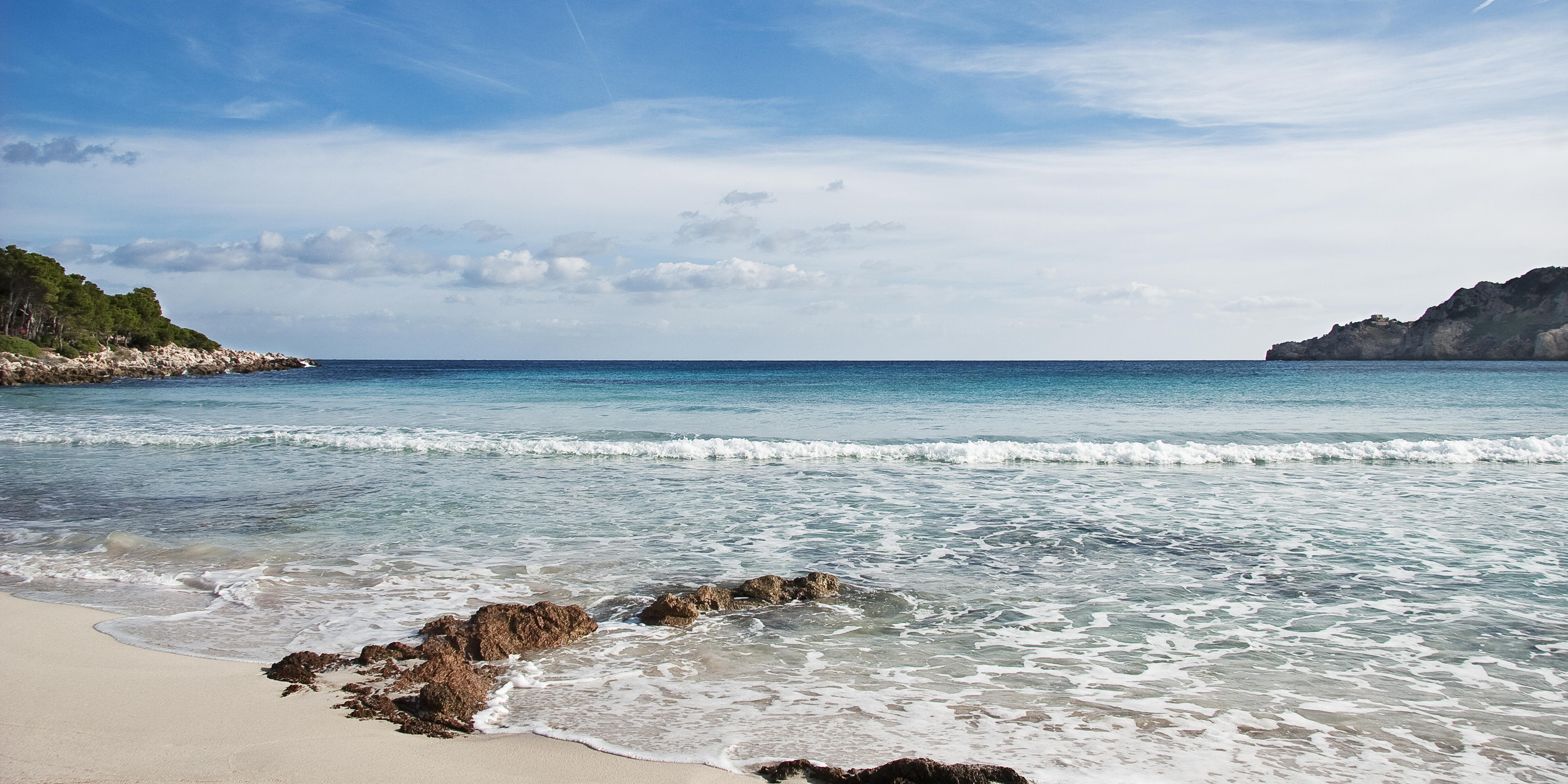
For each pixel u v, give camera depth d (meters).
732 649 6.94
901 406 33.78
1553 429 23.89
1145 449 18.92
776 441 21.67
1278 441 22.02
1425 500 13.76
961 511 12.95
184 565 9.53
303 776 4.67
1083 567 9.60
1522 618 7.67
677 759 4.96
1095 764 4.89
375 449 20.31
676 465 18.02
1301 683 6.17
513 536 11.12
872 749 5.08
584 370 115.50
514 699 5.88
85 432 23.05
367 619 7.59
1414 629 7.38
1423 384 50.88
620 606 8.13
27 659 6.47
